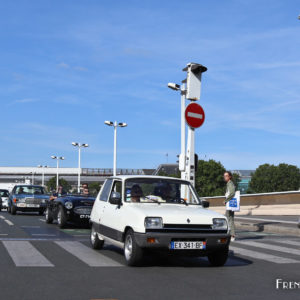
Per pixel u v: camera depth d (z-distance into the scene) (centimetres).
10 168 11362
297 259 890
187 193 898
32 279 641
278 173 8875
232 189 1232
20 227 1608
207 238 746
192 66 1306
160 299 536
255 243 1194
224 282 646
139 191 861
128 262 764
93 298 534
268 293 578
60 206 1628
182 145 1725
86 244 1092
